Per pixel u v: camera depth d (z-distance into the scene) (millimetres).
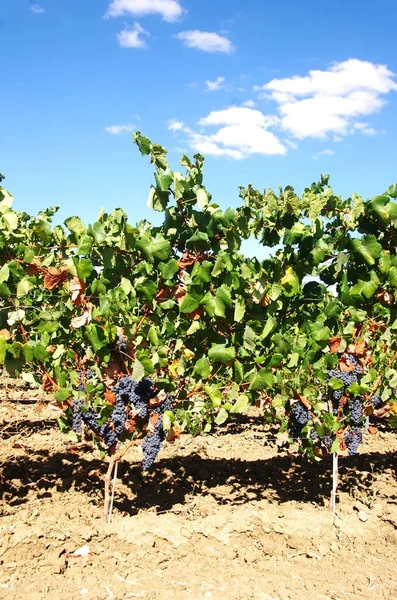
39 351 4098
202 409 4633
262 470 5898
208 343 4430
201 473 5648
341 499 5066
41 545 3773
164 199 4004
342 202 4328
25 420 7387
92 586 3426
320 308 4664
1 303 4160
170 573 3646
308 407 4625
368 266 4418
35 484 5004
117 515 4441
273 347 4438
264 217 4215
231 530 4234
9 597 3240
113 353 4098
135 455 6094
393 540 4324
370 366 5164
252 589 3512
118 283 4297
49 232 4168
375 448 7023
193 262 4105
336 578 3744
